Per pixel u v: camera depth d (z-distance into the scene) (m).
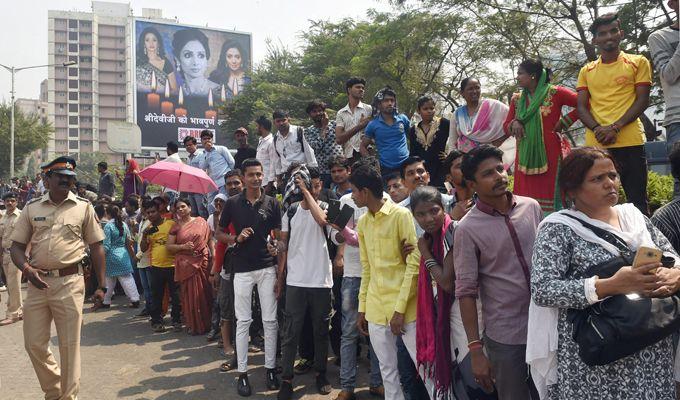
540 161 4.32
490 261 2.81
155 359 6.20
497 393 3.09
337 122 7.25
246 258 5.17
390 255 4.03
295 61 34.75
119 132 24.92
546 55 18.98
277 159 8.20
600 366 2.19
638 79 4.09
